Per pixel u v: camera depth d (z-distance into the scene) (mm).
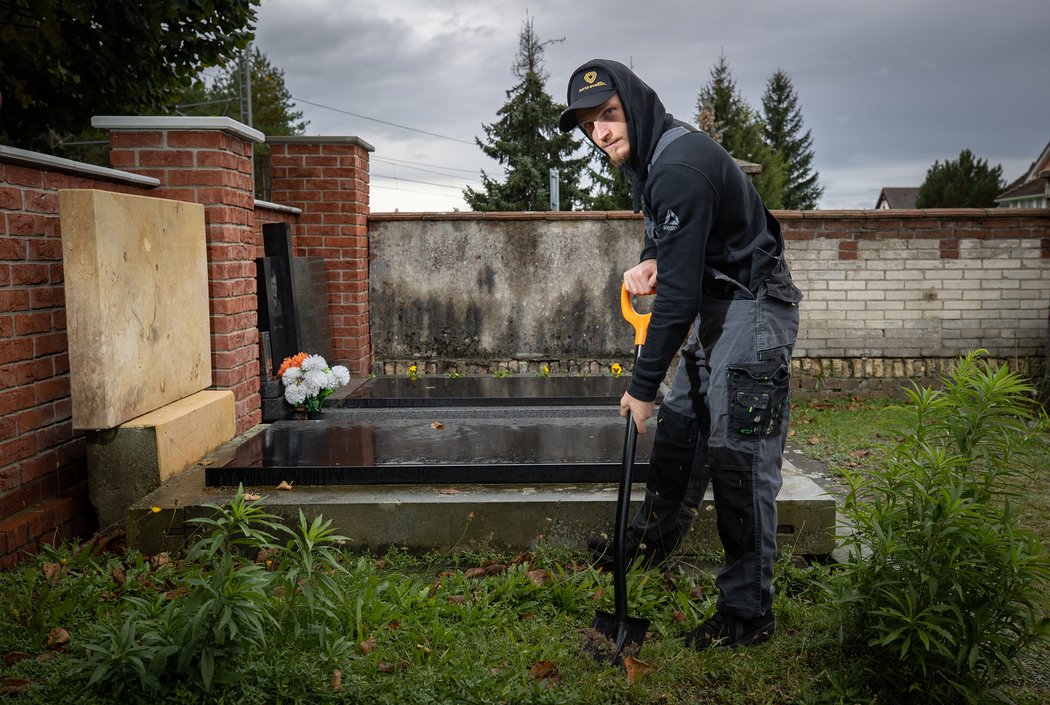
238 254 4410
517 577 2787
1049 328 6754
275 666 2076
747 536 2367
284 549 2266
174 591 2590
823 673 2238
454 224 7273
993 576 2051
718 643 2383
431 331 7355
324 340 6496
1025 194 33281
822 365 7383
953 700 2109
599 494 3211
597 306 7324
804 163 56969
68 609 2428
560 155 28766
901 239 7258
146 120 4125
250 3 6914
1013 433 2236
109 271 3211
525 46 29328
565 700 2078
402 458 3508
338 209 6898
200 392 4082
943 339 7344
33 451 3287
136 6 5793
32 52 6020
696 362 2648
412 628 2430
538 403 5301
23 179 3203
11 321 3141
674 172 2238
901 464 2246
